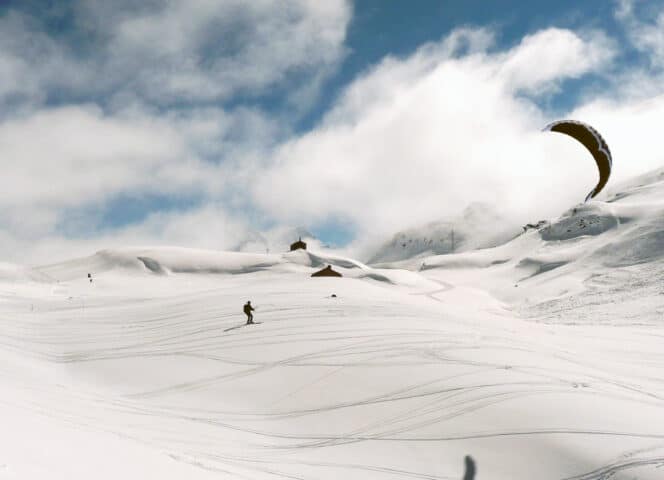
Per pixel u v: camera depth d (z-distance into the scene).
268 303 37.31
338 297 39.28
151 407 18.20
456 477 13.09
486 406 16.38
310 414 17.41
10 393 15.02
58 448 7.64
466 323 31.62
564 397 16.81
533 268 149.12
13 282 88.25
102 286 101.44
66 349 28.08
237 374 21.72
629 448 13.40
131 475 7.34
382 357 22.00
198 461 10.91
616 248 122.31
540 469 13.07
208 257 148.75
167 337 29.30
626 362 26.02
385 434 15.49
